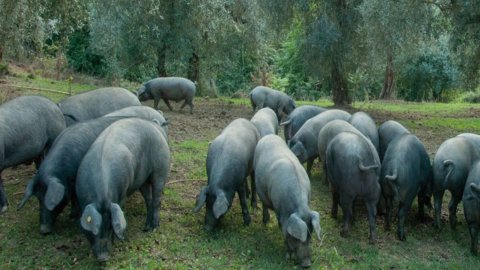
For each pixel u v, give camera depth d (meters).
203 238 7.43
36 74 22.20
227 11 19.34
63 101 9.90
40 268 6.48
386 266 6.95
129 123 7.34
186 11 19.25
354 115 10.17
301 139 9.73
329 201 9.16
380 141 9.94
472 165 7.96
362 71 22.31
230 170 7.54
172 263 6.72
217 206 7.11
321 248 7.32
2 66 19.95
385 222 8.12
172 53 19.97
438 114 20.14
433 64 30.03
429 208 9.04
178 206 8.49
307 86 30.20
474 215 7.39
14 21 14.10
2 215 7.79
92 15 18.22
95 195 6.37
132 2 17.31
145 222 7.83
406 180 7.78
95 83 23.31
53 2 15.37
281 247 7.27
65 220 7.76
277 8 18.00
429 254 7.44
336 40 17.48
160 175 7.58
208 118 15.61
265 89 15.96
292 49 29.88
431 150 12.67
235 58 22.11
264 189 7.39
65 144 7.36
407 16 15.67
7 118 8.00
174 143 11.98
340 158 7.69
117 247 7.00
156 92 15.98
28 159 8.38
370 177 7.50
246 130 8.47
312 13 18.78
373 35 16.16
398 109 21.47
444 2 17.69
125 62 20.78
